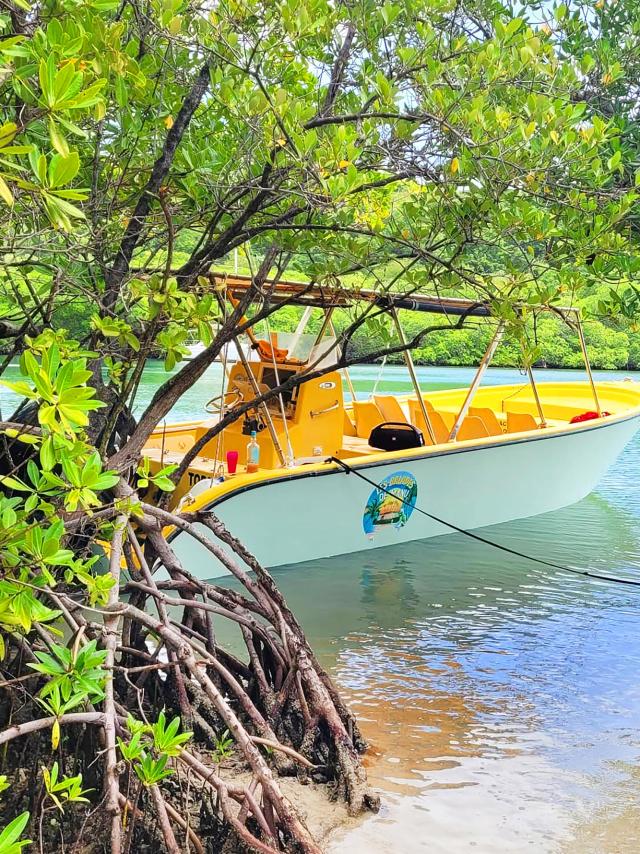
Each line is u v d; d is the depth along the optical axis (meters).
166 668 3.88
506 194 4.66
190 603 4.63
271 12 3.69
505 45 4.59
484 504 10.22
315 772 4.45
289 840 3.54
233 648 6.27
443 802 4.30
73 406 2.16
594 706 5.51
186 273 4.59
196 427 9.81
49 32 2.50
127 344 4.70
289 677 4.73
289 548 8.49
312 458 8.83
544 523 10.75
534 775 4.61
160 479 3.53
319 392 8.84
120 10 4.04
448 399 13.84
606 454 11.91
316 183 4.07
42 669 2.57
